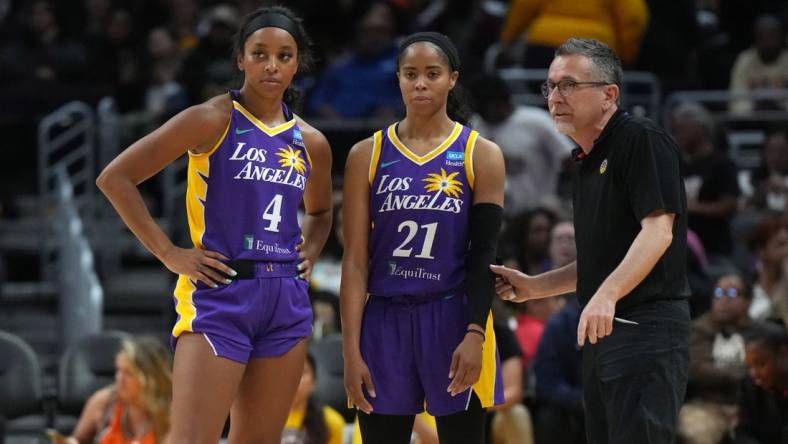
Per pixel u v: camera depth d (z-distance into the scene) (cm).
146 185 4116
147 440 2380
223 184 1560
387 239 1630
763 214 3306
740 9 4503
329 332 2744
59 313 3372
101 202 3941
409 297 1620
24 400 2683
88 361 2720
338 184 3441
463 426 1630
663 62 4053
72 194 3978
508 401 2406
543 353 2480
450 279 1625
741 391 2284
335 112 3775
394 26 4197
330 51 4275
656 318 1520
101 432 2403
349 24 4312
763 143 3781
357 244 1647
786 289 2753
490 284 1608
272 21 1565
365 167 1647
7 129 4312
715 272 3053
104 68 4428
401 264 1623
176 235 3434
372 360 1630
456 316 1622
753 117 3788
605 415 1581
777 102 3916
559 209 2983
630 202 1536
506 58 3934
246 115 1580
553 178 3325
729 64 4288
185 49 4281
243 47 1573
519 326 2706
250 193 1562
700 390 2477
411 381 1630
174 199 3747
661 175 1504
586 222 1586
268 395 1598
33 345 3472
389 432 1647
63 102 4331
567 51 1578
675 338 1520
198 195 1570
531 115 3316
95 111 4316
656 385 1501
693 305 2806
